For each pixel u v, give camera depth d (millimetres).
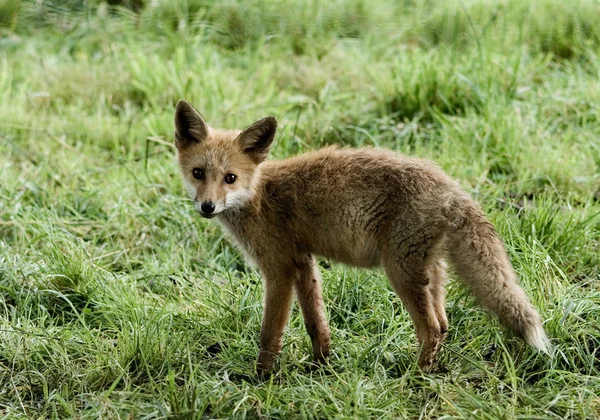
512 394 8242
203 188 9273
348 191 8898
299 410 8133
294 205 9219
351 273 10492
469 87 14766
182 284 10781
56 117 15133
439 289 9023
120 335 9516
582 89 14766
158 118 14750
